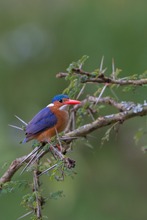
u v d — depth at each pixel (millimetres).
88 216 13633
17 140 13047
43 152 6199
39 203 5773
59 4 15141
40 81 15094
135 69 13727
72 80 6266
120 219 14180
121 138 15242
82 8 14312
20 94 15039
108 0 14188
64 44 14742
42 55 15188
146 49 13789
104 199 14438
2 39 15414
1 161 12352
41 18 15312
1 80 15055
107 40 13891
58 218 13352
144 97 12766
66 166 5688
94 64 13750
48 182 12820
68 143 6703
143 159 15297
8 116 14805
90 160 14852
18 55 15312
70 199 13492
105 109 13031
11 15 15578
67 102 8000
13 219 11883
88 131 6707
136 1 14109
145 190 15188
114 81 6523
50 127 7801
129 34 13891
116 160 15242
